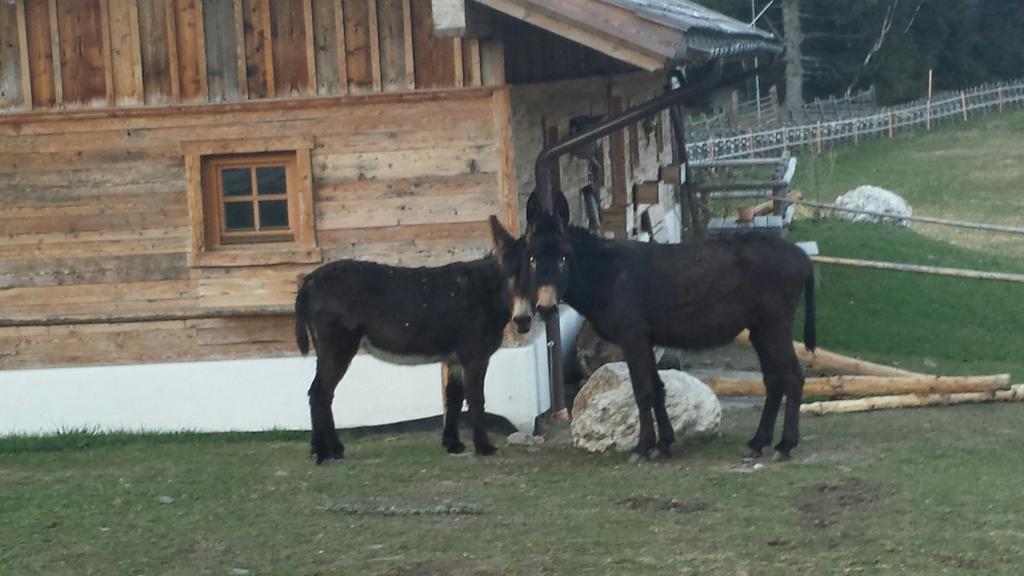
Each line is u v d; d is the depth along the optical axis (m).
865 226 24.12
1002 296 18.33
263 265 11.77
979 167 38.97
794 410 9.78
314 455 10.21
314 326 10.16
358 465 10.02
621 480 9.09
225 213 11.97
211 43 11.69
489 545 7.46
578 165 14.59
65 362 12.03
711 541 7.43
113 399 11.95
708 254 9.79
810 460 9.62
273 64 11.62
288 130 11.66
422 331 10.07
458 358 10.23
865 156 42.16
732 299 9.75
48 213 11.95
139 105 11.77
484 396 10.50
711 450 10.15
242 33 11.62
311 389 10.21
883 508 8.05
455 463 10.00
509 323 11.45
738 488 8.72
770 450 10.03
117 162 11.85
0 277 12.02
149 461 10.53
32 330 12.02
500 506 8.45
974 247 24.64
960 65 56.38
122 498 8.93
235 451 10.98
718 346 9.93
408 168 11.58
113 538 7.86
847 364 13.21
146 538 7.84
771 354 9.82
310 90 11.62
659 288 9.76
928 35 55.69
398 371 11.77
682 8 15.33
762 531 7.61
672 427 10.20
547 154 11.49
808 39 52.53
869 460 9.54
